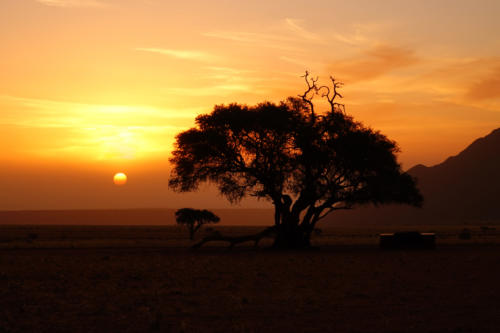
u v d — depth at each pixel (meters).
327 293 22.02
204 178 56.47
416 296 21.03
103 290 22.75
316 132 56.22
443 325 15.26
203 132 55.78
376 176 55.97
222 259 41.66
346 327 15.10
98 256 44.16
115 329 14.76
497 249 55.44
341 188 56.47
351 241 83.62
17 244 65.56
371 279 27.41
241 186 55.81
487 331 14.44
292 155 55.72
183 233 140.12
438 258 42.31
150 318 16.20
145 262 38.03
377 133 58.50
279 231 56.97
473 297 20.69
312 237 112.50
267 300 20.02
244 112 55.41
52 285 24.36
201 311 17.64
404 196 57.47
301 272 31.16
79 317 16.44
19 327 14.91
